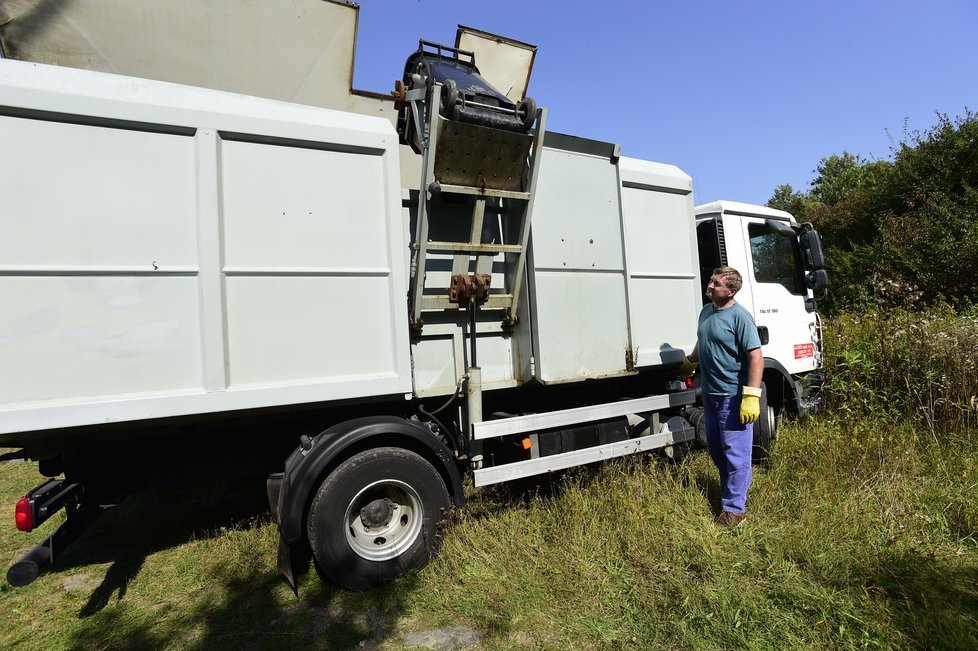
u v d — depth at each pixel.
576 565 3.09
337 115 3.23
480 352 3.84
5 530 4.24
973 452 4.43
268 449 3.40
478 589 3.01
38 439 2.84
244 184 2.94
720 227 5.26
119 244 2.65
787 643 2.44
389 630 2.77
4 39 3.17
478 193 3.52
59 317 2.53
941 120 13.03
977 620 2.51
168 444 3.20
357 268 3.19
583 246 4.03
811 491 3.88
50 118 2.54
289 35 3.89
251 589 3.22
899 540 3.12
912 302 8.32
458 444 3.81
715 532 3.35
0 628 2.90
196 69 3.72
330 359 3.11
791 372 5.59
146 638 2.78
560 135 3.89
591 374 4.04
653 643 2.51
